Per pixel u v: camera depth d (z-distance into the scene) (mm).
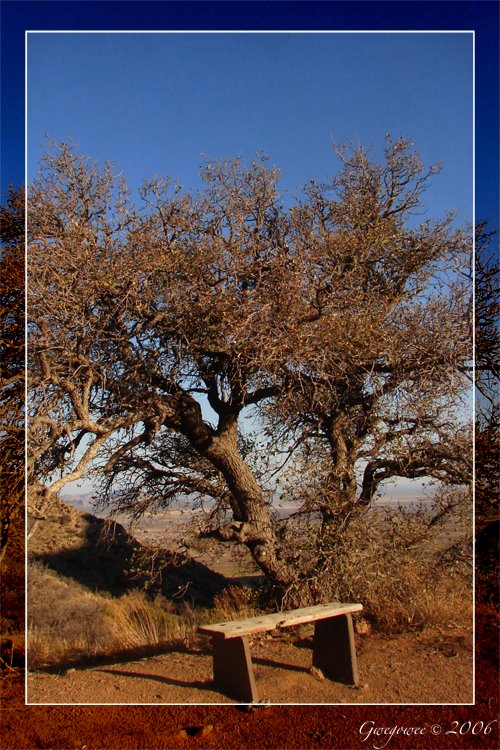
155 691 5508
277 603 7500
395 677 5586
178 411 7461
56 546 13422
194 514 8188
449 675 5570
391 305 7523
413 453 7160
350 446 7730
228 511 8609
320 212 8125
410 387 7023
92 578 12664
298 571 7395
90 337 6340
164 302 6863
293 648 6535
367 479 7703
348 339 6840
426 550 7148
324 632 5746
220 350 7059
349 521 7145
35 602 9609
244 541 7508
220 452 7645
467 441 7188
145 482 8680
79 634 8578
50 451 6574
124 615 9430
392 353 6961
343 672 5570
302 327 6605
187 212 7273
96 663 6801
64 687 5727
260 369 6652
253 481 7738
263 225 7773
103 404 6664
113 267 6492
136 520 8555
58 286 6191
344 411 7594
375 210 7852
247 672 5207
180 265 6984
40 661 7129
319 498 7188
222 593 9438
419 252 7598
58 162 6859
